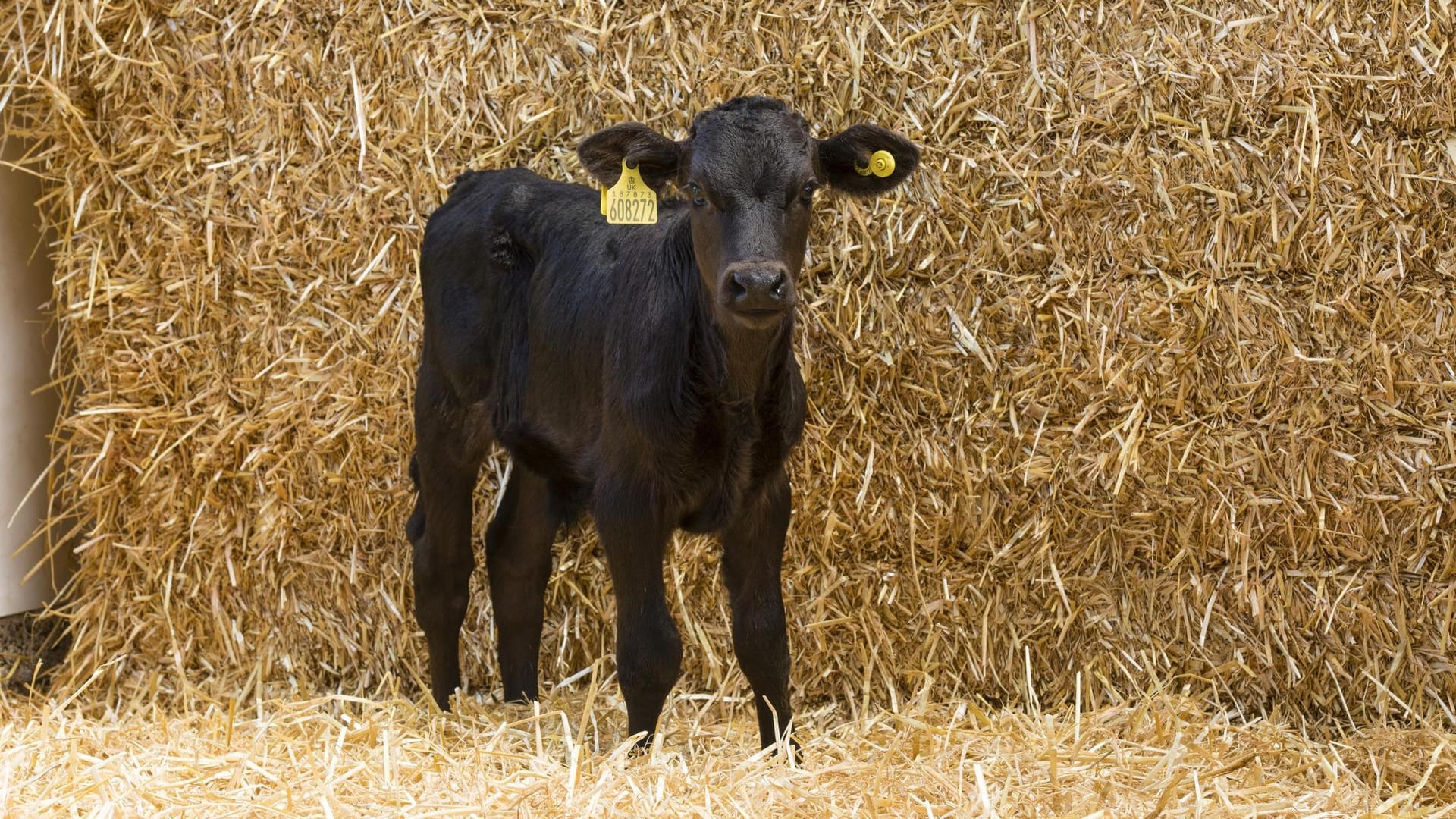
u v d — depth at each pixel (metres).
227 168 10.18
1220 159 9.43
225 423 10.31
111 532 10.51
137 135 10.14
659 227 8.57
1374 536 9.50
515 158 10.22
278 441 10.29
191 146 10.08
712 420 7.84
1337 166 9.33
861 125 8.01
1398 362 9.37
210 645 10.58
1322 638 9.59
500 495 10.59
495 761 8.14
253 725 8.91
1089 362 9.62
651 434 7.80
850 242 9.80
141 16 9.97
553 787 7.25
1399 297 9.37
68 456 10.54
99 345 10.34
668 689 7.95
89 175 10.24
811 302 9.93
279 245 10.13
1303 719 9.57
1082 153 9.51
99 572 10.50
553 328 8.86
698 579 10.28
